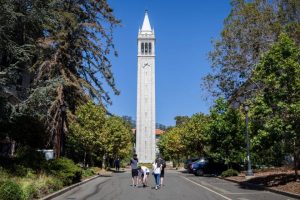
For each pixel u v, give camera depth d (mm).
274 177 25000
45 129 28375
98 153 48125
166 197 18172
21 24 20047
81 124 37781
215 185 25453
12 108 18672
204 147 46812
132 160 25438
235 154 33594
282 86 20406
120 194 19406
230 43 32750
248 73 32281
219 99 35062
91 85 32312
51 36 28859
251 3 32281
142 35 110500
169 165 105250
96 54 31953
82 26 31438
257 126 21906
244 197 17969
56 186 19234
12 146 30312
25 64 21344
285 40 21109
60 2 22016
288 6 31969
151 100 108250
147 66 109812
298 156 21266
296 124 19391
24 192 14164
